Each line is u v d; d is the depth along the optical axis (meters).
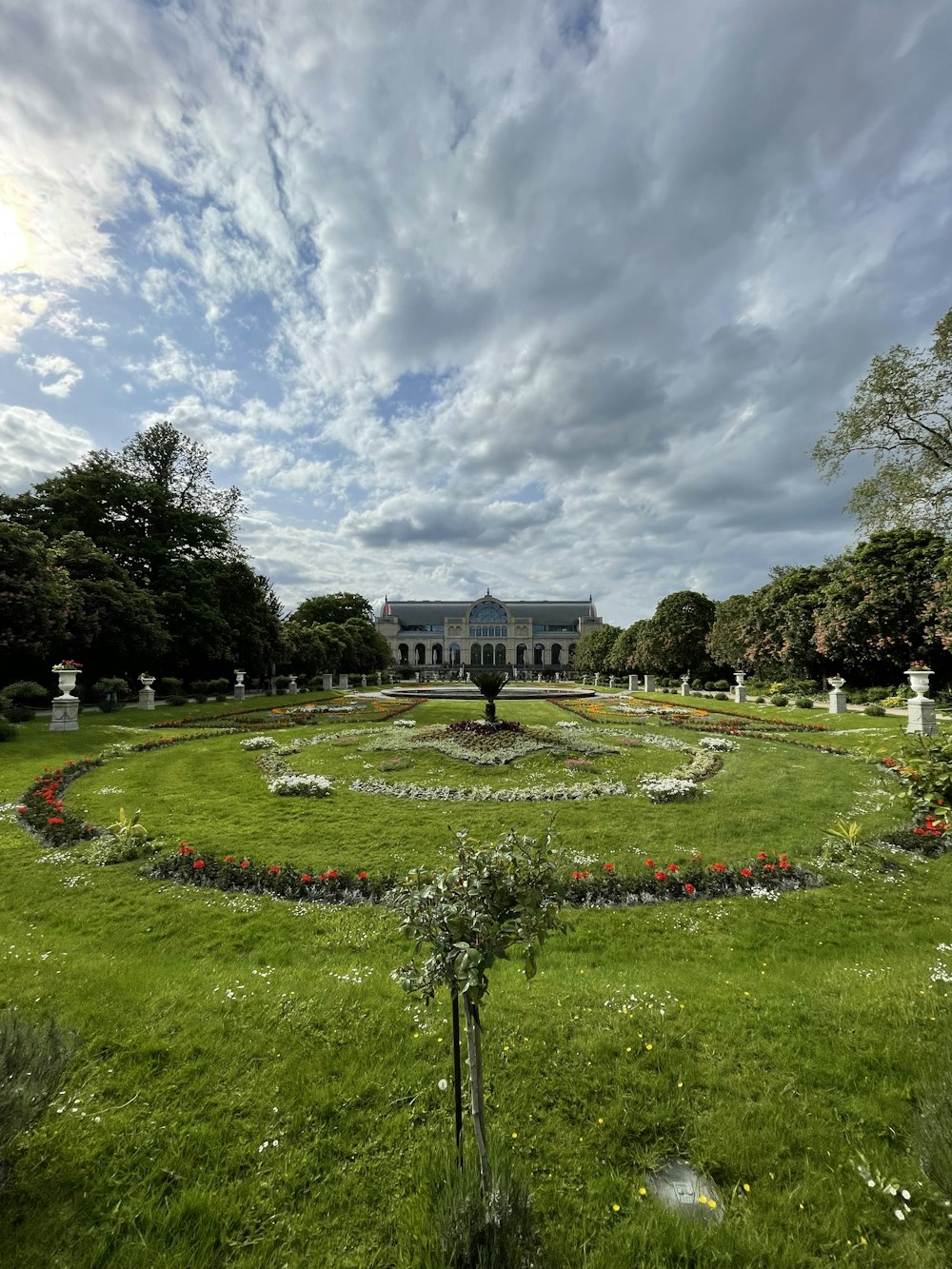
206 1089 3.30
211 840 8.44
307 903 6.43
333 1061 3.54
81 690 26.09
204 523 37.69
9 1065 2.71
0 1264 2.27
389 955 5.32
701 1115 3.09
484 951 2.36
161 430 39.16
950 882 7.08
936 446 21.59
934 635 24.33
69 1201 2.56
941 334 19.75
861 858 7.67
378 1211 2.56
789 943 5.67
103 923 5.93
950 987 4.33
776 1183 2.67
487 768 13.13
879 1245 2.35
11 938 5.55
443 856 7.84
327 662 52.97
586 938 5.72
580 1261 2.31
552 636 104.44
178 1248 2.37
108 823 9.20
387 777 12.64
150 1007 4.15
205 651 33.19
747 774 12.77
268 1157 2.84
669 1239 2.37
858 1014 3.97
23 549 21.45
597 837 8.62
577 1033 3.84
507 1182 2.47
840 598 28.09
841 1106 3.11
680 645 48.00
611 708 28.73
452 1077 3.40
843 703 23.61
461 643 103.38
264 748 16.05
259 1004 4.20
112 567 27.97
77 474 32.47
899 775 4.29
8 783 11.56
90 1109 3.12
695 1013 4.08
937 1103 2.67
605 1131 3.00
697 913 6.28
